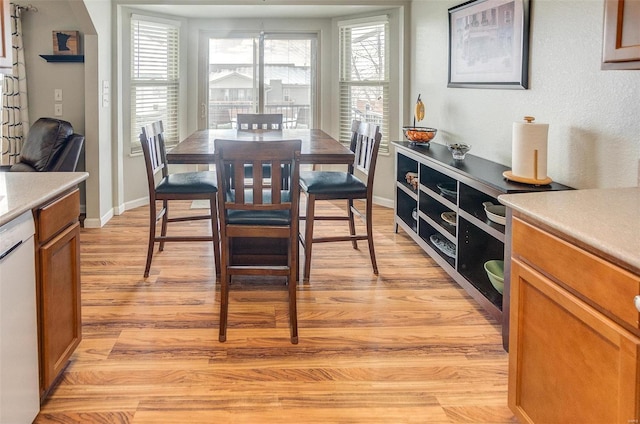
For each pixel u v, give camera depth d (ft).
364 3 16.48
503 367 7.38
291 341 8.12
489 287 9.48
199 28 19.24
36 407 5.82
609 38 5.41
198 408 6.33
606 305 4.06
